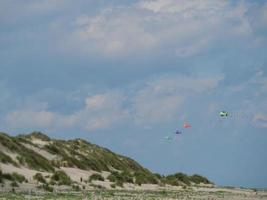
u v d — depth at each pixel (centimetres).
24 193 16975
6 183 18600
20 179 19725
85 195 17800
